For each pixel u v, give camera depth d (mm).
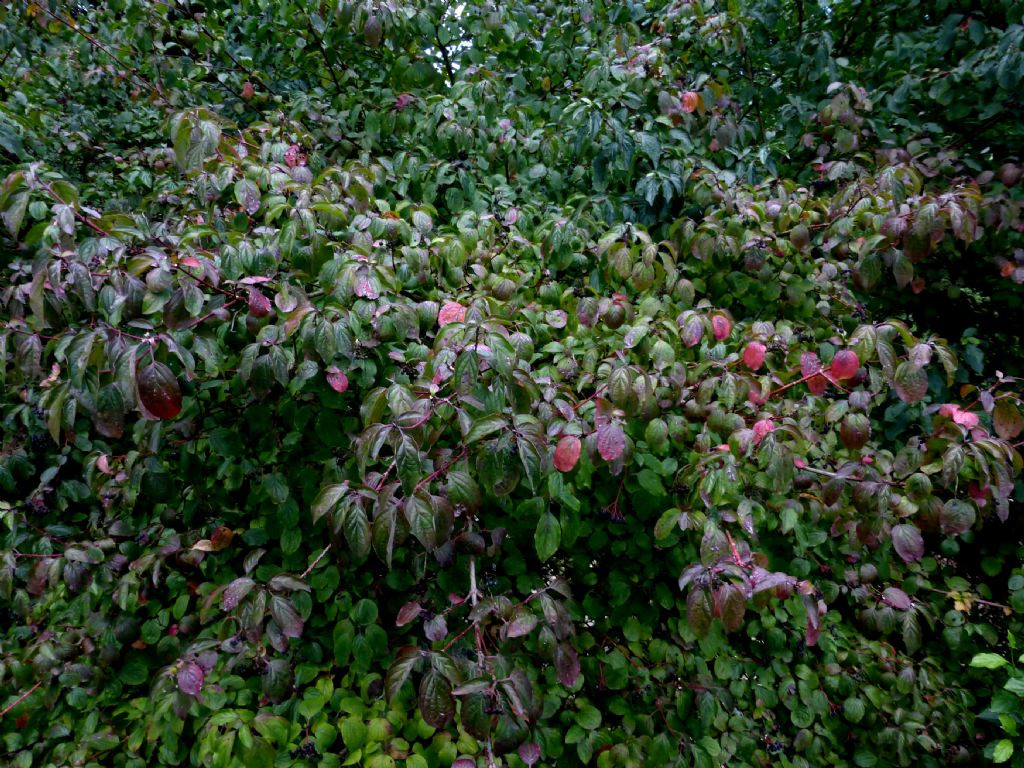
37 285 1546
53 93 3912
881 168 2844
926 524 1946
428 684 1551
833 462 2553
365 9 2637
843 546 2576
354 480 2076
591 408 1989
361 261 1867
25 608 2383
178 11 3449
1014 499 2918
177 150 2178
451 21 3283
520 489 2137
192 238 1857
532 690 1683
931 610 2785
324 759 1912
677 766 2102
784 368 2432
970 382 3217
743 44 3041
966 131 3594
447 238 2340
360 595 2250
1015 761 2256
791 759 2410
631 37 3371
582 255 2600
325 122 3025
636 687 2293
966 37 3295
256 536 2246
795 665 2559
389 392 1614
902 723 2475
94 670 2203
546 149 2812
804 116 3221
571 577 2463
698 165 2814
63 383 1560
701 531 1841
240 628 1977
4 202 1619
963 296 3477
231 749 1840
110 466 2455
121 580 2211
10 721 2244
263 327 1830
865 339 1890
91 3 4145
